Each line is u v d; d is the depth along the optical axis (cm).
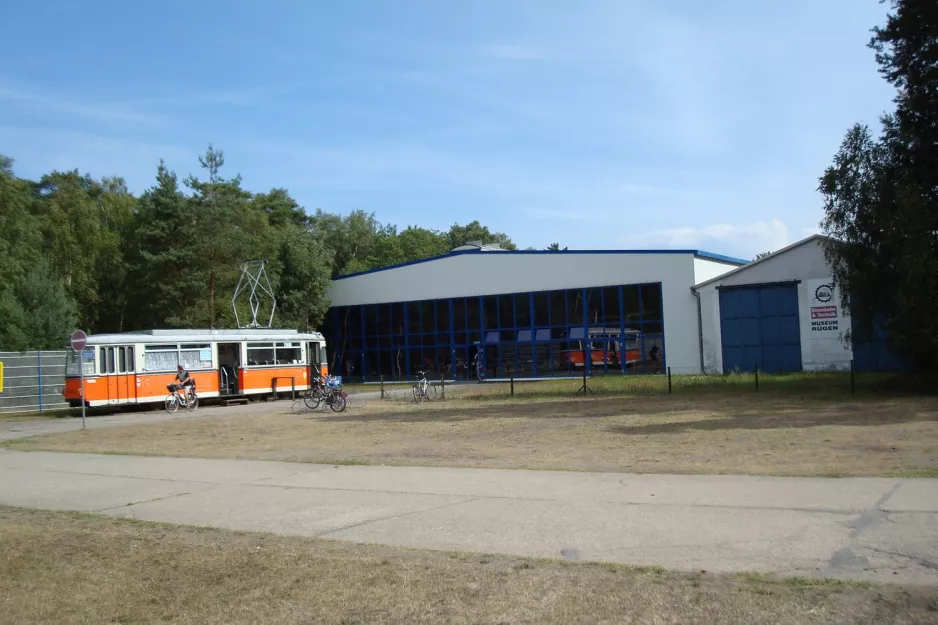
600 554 692
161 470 1396
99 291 5734
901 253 2264
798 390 2620
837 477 994
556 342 4766
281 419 2508
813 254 3919
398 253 8781
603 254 4612
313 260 5616
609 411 2188
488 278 5069
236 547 777
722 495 920
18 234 4603
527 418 2119
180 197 5072
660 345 4388
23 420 2977
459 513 904
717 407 2138
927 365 2369
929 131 2353
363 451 1555
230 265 5112
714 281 4178
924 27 2303
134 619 561
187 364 3347
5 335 3903
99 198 6153
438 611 548
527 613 534
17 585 659
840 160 2458
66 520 965
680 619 507
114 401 3088
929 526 729
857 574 595
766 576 598
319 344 3972
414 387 3095
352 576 645
